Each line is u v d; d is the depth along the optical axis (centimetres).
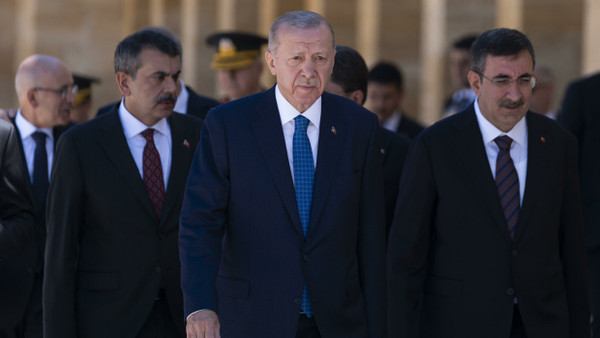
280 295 1023
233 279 1037
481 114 1159
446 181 1142
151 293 1182
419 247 1156
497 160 1146
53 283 1162
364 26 3281
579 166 1581
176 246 1201
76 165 1171
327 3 3372
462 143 1148
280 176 1029
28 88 1450
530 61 1118
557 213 1148
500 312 1127
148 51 1193
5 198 1292
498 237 1130
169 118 1241
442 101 2652
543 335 1134
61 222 1167
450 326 1140
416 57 3078
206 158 1042
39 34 4075
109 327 1170
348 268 1038
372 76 1981
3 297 1362
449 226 1145
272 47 1012
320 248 1027
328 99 1069
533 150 1143
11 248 1262
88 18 4097
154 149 1217
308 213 1038
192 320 984
